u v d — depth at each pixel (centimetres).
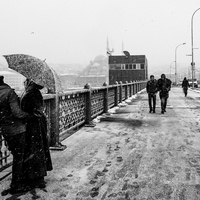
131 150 528
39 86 337
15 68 321
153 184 355
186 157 478
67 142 602
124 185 353
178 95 2520
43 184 347
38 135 345
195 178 375
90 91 820
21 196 324
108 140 619
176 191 332
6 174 388
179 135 670
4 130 318
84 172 404
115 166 430
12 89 315
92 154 502
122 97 1703
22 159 333
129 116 1029
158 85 1118
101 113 1094
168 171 404
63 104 628
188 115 1056
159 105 1482
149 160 461
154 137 647
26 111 330
